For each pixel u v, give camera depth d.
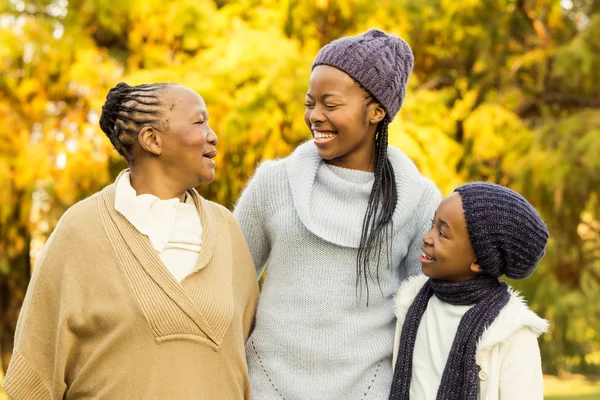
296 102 5.96
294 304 2.24
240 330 2.11
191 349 1.96
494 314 2.05
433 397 2.07
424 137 6.43
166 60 6.77
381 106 2.25
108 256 1.98
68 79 6.55
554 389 12.29
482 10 7.68
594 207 8.08
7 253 7.25
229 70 6.09
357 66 2.19
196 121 2.08
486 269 2.10
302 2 6.82
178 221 2.08
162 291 1.95
